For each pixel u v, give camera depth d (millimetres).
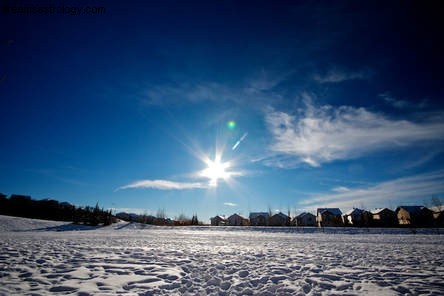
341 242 21125
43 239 18703
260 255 11812
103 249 12469
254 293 5867
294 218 86438
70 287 5852
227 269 8328
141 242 17500
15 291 5504
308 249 14922
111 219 74625
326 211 80375
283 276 7445
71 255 10352
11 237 20688
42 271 7340
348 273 7977
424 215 65875
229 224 94250
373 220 69375
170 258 10117
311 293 5902
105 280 6531
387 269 8648
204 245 16422
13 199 75438
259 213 90750
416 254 12789
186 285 6367
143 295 5496
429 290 6102
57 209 77375
